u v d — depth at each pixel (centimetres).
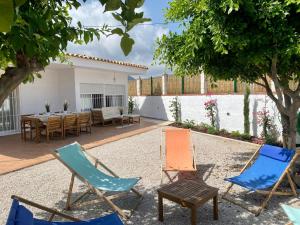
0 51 244
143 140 1201
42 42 241
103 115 1594
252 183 511
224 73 648
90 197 581
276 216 477
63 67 1476
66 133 1340
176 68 688
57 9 317
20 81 238
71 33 273
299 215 347
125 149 1033
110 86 1809
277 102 635
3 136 1295
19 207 280
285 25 477
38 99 1473
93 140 1192
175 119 1784
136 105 2217
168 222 470
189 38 541
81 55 1394
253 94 1204
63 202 559
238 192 585
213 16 489
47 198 580
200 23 526
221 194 576
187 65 656
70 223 348
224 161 835
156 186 639
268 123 1128
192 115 1656
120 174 738
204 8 493
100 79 1711
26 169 788
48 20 245
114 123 1692
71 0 252
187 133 809
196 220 444
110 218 360
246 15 487
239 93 1309
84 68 1535
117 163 845
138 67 1864
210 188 483
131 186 512
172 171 718
